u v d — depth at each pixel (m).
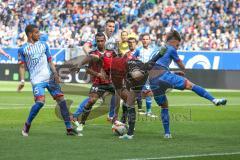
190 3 56.53
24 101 31.69
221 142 16.69
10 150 14.69
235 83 45.88
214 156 14.01
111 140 16.88
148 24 56.06
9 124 20.62
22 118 22.89
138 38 50.84
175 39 17.38
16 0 62.56
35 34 17.42
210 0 55.69
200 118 23.88
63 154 14.20
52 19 60.12
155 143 16.34
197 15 55.03
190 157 13.82
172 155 14.18
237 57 46.06
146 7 58.19
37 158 13.55
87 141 16.58
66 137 17.38
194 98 35.50
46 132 18.48
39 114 24.20
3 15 61.06
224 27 53.12
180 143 16.39
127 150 14.98
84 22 58.41
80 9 60.09
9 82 50.41
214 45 51.50
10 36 58.50
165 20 55.66
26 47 17.48
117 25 56.59
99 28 56.88
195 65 47.44
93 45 19.89
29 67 17.47
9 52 52.47
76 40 56.44
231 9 54.53
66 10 60.31
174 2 57.25
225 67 46.47
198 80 47.25
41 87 17.39
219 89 46.25
